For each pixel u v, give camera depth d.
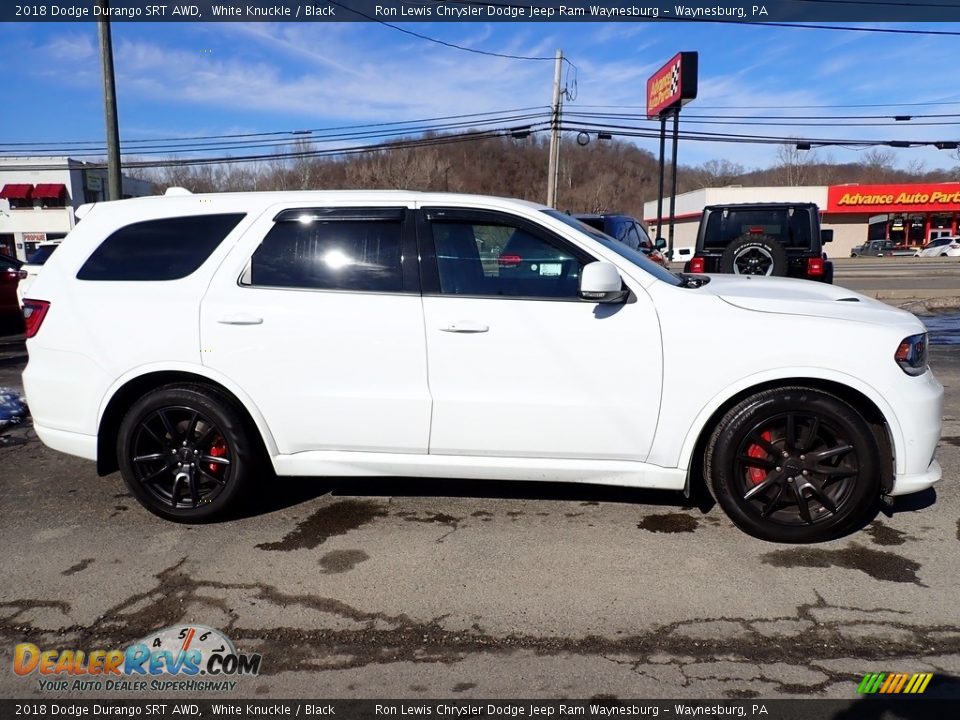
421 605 2.98
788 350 3.28
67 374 3.73
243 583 3.17
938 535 3.54
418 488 4.25
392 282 3.54
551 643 2.70
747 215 9.31
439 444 3.55
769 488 3.45
